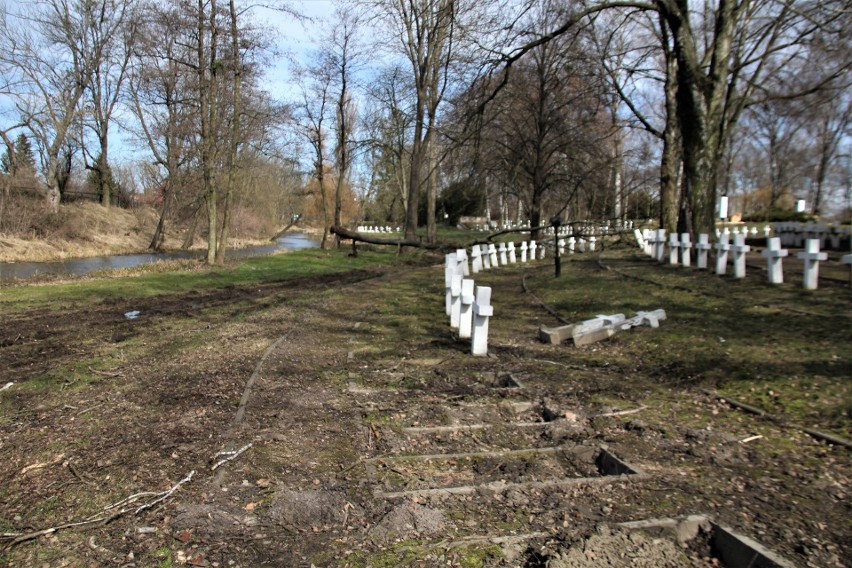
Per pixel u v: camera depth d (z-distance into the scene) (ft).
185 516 11.53
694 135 48.75
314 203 232.12
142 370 23.58
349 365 25.00
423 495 12.52
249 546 10.58
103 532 10.96
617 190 110.52
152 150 116.78
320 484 13.21
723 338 25.48
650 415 17.89
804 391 18.70
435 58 96.37
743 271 39.65
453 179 108.58
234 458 14.49
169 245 130.41
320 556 10.27
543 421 18.16
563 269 61.36
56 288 52.54
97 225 124.36
